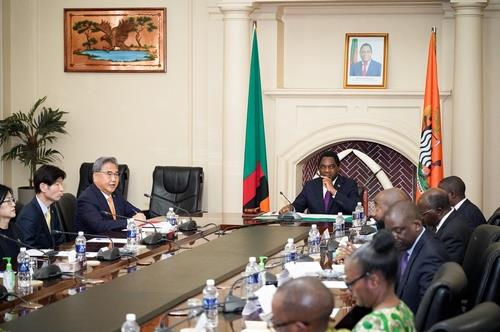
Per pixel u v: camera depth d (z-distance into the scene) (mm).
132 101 8789
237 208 8328
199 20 8633
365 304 2736
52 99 8898
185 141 8719
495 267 3541
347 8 8430
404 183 8570
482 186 8070
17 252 4902
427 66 7742
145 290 3760
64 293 3842
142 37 8719
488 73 8164
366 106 8336
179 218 6727
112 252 4691
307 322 2338
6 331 3025
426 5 8281
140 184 8805
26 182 8984
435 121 7559
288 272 4117
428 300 2984
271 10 8344
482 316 2557
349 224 6285
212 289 3260
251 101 7730
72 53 8828
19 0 8852
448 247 4777
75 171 8898
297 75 8602
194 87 8680
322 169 7020
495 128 8172
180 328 3088
